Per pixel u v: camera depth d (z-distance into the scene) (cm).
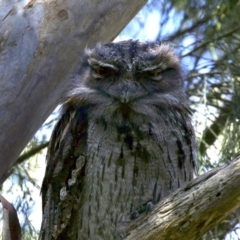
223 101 1118
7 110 757
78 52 812
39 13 795
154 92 774
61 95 805
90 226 750
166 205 643
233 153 1020
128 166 737
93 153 742
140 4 870
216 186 602
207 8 1191
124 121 748
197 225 623
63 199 764
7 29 777
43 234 795
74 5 812
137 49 795
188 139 777
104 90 764
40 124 805
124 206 740
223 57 1180
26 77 771
